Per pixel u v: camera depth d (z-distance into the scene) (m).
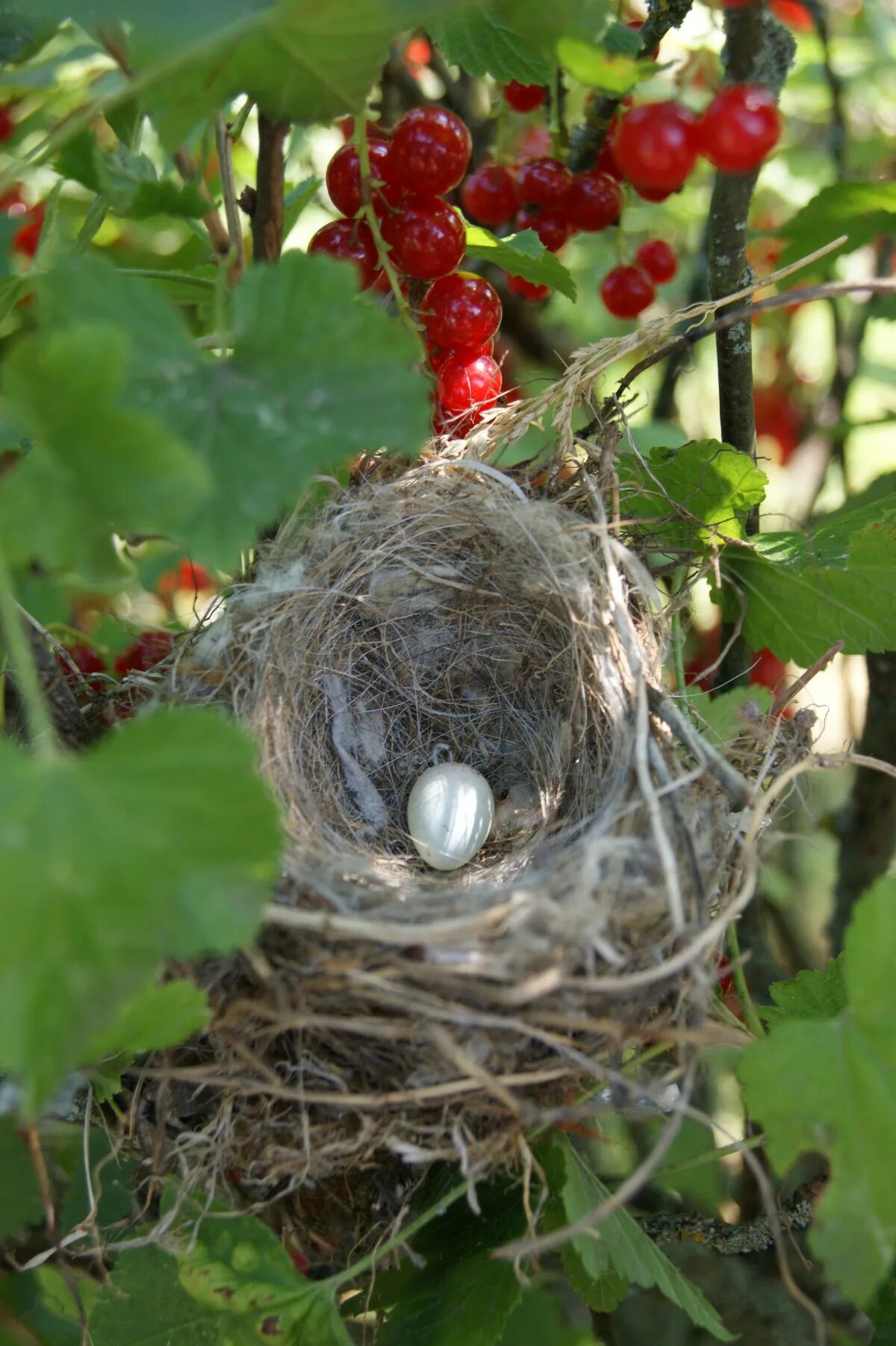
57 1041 0.29
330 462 0.31
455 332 0.36
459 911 0.34
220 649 0.36
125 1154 0.35
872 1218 0.32
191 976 0.33
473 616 0.40
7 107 0.42
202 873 0.30
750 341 0.37
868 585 0.37
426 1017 0.33
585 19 0.33
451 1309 0.34
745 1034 0.34
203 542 0.31
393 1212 0.35
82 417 0.30
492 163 0.40
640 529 0.38
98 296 0.31
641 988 0.33
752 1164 0.33
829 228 0.40
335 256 0.36
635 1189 0.32
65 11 0.30
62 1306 0.36
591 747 0.37
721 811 0.35
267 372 0.31
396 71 0.42
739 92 0.32
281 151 0.34
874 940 0.32
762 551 0.37
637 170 0.33
